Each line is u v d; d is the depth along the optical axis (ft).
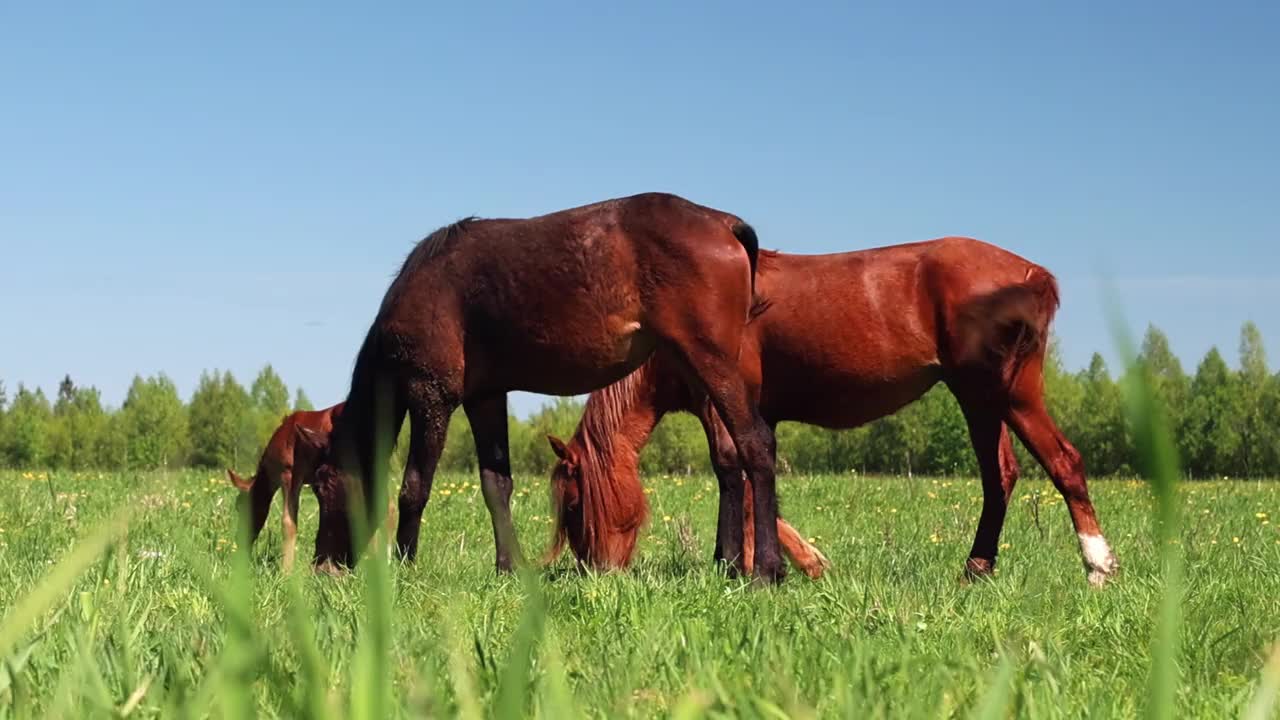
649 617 13.05
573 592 15.99
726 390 21.89
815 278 26.22
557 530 26.86
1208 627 13.09
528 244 22.45
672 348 21.98
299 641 4.16
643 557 27.71
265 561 23.41
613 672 9.21
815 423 27.48
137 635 9.86
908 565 25.76
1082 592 18.33
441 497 42.22
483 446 24.61
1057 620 14.46
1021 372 25.43
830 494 49.47
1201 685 10.18
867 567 24.61
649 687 8.77
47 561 19.71
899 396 26.53
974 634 13.42
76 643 8.83
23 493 39.58
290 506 26.45
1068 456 25.18
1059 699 8.38
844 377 26.13
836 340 25.90
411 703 6.82
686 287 21.71
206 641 10.21
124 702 7.28
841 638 11.72
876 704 7.42
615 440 26.43
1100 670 11.64
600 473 26.32
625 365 22.67
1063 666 10.75
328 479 23.84
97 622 10.44
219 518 30.91
